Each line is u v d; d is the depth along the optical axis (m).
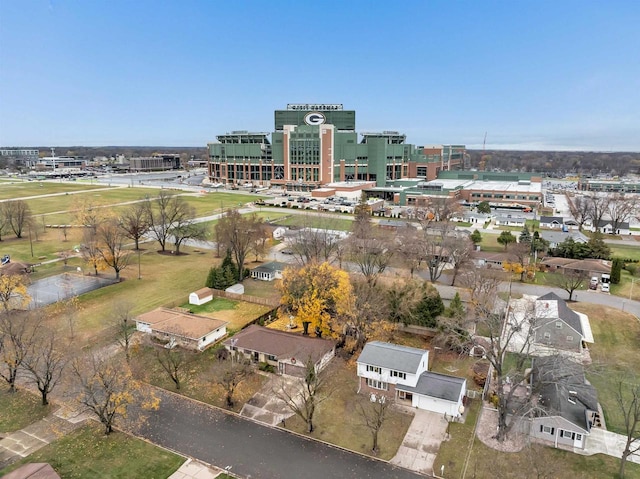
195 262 100.38
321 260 88.69
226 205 180.12
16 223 122.06
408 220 146.25
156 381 52.38
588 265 90.25
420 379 49.31
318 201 191.00
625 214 151.25
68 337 59.81
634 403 40.50
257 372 54.72
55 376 50.25
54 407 47.16
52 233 123.31
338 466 39.53
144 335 63.06
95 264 86.44
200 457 40.53
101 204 168.25
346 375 54.47
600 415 46.00
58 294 76.81
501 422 42.56
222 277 80.44
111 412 43.50
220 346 59.31
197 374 54.00
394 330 64.56
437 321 61.97
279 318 70.81
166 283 85.06
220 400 49.12
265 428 44.66
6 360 47.75
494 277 76.88
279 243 118.81
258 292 81.50
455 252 85.62
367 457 40.72
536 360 51.25
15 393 49.38
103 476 37.75
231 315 71.19
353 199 196.25
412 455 40.91
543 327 61.59
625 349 60.72
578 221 154.12
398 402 48.97
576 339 60.34
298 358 53.00
